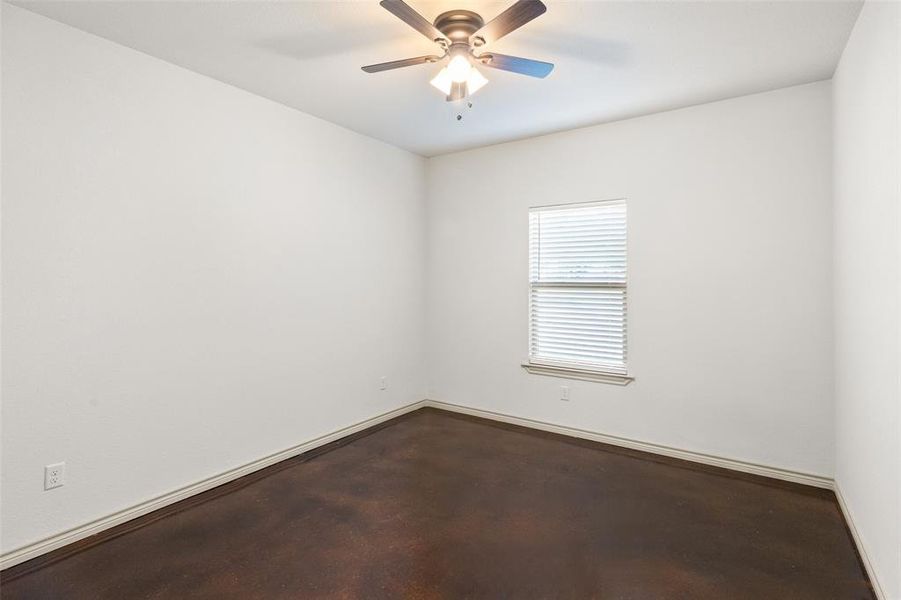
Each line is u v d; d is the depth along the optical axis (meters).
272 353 3.42
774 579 2.13
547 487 3.07
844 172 2.62
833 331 3.01
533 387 4.27
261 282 3.34
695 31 2.41
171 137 2.80
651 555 2.31
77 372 2.43
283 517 2.68
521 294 4.32
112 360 2.56
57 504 2.36
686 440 3.53
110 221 2.54
